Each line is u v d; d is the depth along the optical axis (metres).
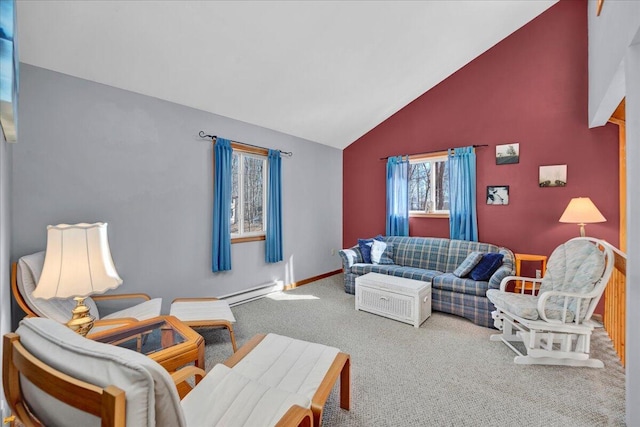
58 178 2.42
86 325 1.53
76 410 0.74
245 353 1.73
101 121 2.64
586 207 3.00
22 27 2.01
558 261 2.66
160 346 1.75
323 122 4.53
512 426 1.66
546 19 3.63
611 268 2.15
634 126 1.57
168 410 0.79
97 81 2.61
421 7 3.04
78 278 1.43
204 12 2.32
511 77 3.86
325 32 2.90
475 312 3.16
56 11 2.00
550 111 3.61
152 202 2.99
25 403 0.92
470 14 3.32
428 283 3.33
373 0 2.77
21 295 1.93
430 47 3.66
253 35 2.66
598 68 2.69
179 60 2.67
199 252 3.40
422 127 4.61
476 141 4.12
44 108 2.35
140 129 2.90
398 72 3.91
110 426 0.65
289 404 1.23
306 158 4.86
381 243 4.47
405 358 2.41
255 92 3.40
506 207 3.89
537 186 3.69
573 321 2.29
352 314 3.41
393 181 4.82
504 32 3.81
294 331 2.93
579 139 3.44
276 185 4.22
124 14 2.16
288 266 4.55
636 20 1.48
